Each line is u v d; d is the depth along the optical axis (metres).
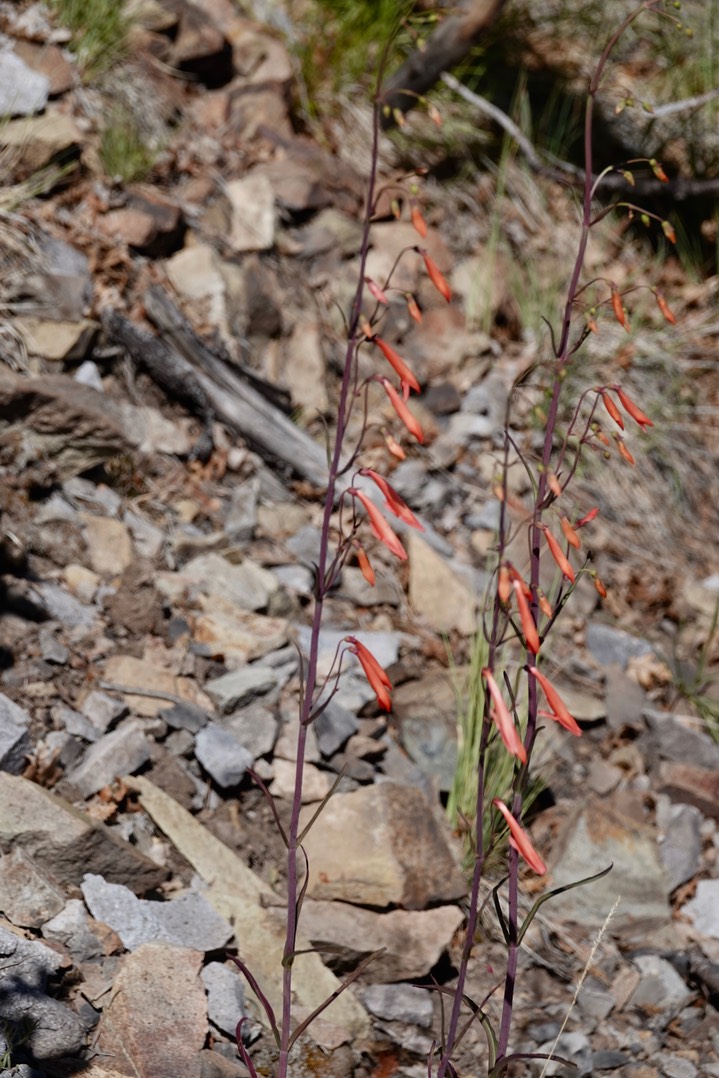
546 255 6.89
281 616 4.58
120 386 4.98
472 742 4.23
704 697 5.33
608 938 4.14
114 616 4.14
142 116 5.88
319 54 6.92
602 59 2.43
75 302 4.91
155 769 3.73
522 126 7.25
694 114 7.80
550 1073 3.54
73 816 3.28
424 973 3.57
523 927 2.37
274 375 5.50
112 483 4.64
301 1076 3.12
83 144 5.46
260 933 3.42
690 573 6.03
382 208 6.47
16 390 4.37
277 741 4.00
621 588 5.67
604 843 4.29
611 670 5.10
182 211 5.61
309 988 3.36
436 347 6.02
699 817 4.67
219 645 4.23
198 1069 2.88
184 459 4.95
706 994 3.97
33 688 3.72
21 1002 2.78
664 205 7.54
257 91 6.39
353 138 6.79
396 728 4.38
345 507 5.15
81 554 4.29
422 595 4.94
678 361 6.79
